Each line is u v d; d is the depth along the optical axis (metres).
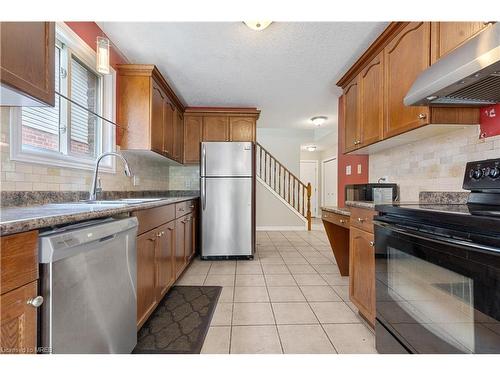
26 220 0.78
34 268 0.82
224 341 1.67
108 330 1.19
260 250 4.15
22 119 1.56
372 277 1.65
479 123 1.57
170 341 1.67
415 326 1.18
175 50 2.46
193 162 4.03
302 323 1.89
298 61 2.65
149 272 1.83
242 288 2.56
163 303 2.23
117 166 2.58
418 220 1.18
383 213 1.49
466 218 0.91
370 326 1.77
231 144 3.65
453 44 1.38
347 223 2.12
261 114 4.61
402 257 1.27
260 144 6.90
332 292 2.46
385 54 1.99
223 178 3.63
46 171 1.68
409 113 1.72
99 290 1.13
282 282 2.73
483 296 0.86
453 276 0.97
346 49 2.43
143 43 2.34
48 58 1.23
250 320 1.94
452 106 1.55
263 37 2.24
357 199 2.64
